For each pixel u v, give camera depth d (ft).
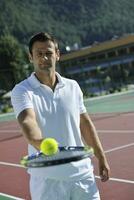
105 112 87.30
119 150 40.40
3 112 144.87
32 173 13.25
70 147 12.47
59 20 564.71
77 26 563.89
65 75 209.77
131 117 68.13
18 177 33.91
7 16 485.56
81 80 196.65
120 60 208.13
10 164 40.11
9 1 508.53
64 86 13.71
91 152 11.66
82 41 546.26
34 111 13.17
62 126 13.37
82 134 14.55
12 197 28.35
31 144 12.14
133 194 26.00
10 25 475.72
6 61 201.57
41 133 13.19
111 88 188.75
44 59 13.21
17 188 30.45
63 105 13.50
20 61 199.11
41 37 13.24
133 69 205.87
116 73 198.39
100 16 577.43
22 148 49.62
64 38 530.27
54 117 13.32
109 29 561.43
